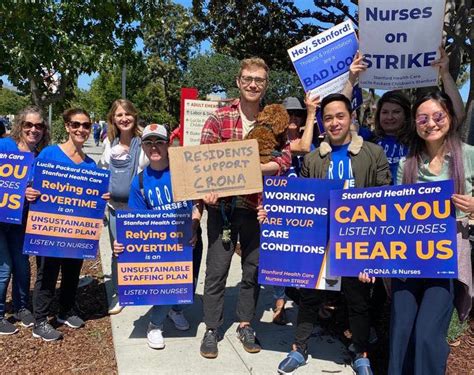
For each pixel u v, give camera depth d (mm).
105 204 4016
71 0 6359
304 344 3557
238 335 4039
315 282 3424
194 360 3686
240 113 3752
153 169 3871
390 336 3018
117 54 7297
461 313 3043
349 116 3387
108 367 3588
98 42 6910
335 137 3396
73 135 4020
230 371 3543
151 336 3863
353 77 4074
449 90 3842
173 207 3863
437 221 2949
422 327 2840
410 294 3020
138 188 3902
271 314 4637
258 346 3834
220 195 3482
